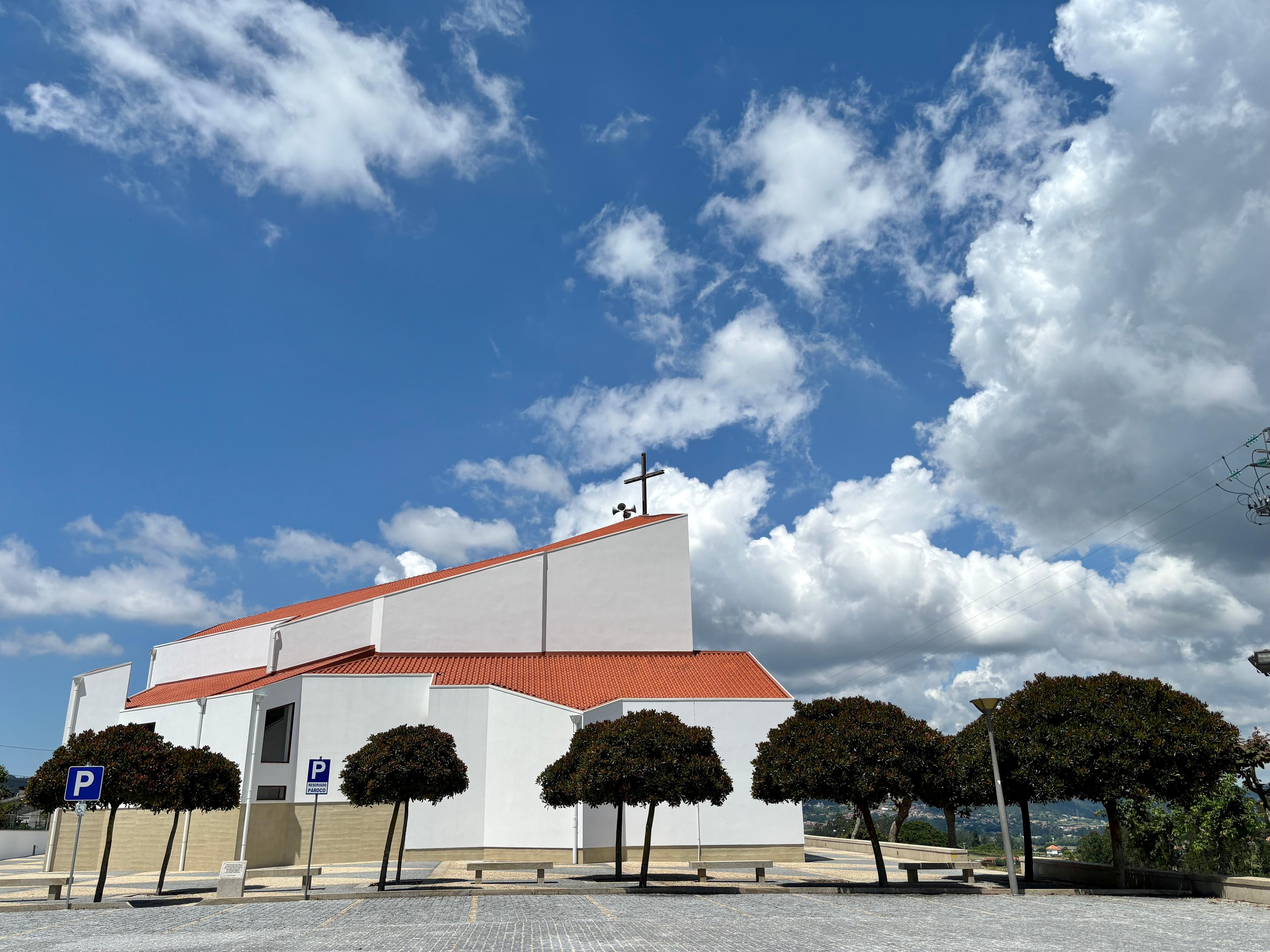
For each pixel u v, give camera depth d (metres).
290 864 34.50
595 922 16.81
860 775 23.66
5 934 16.53
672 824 34.34
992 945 13.77
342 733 36.25
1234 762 22.42
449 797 27.84
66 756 23.36
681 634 46.19
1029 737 23.70
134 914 20.12
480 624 44.53
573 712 35.88
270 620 50.12
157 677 52.94
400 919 17.78
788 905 20.11
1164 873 23.34
